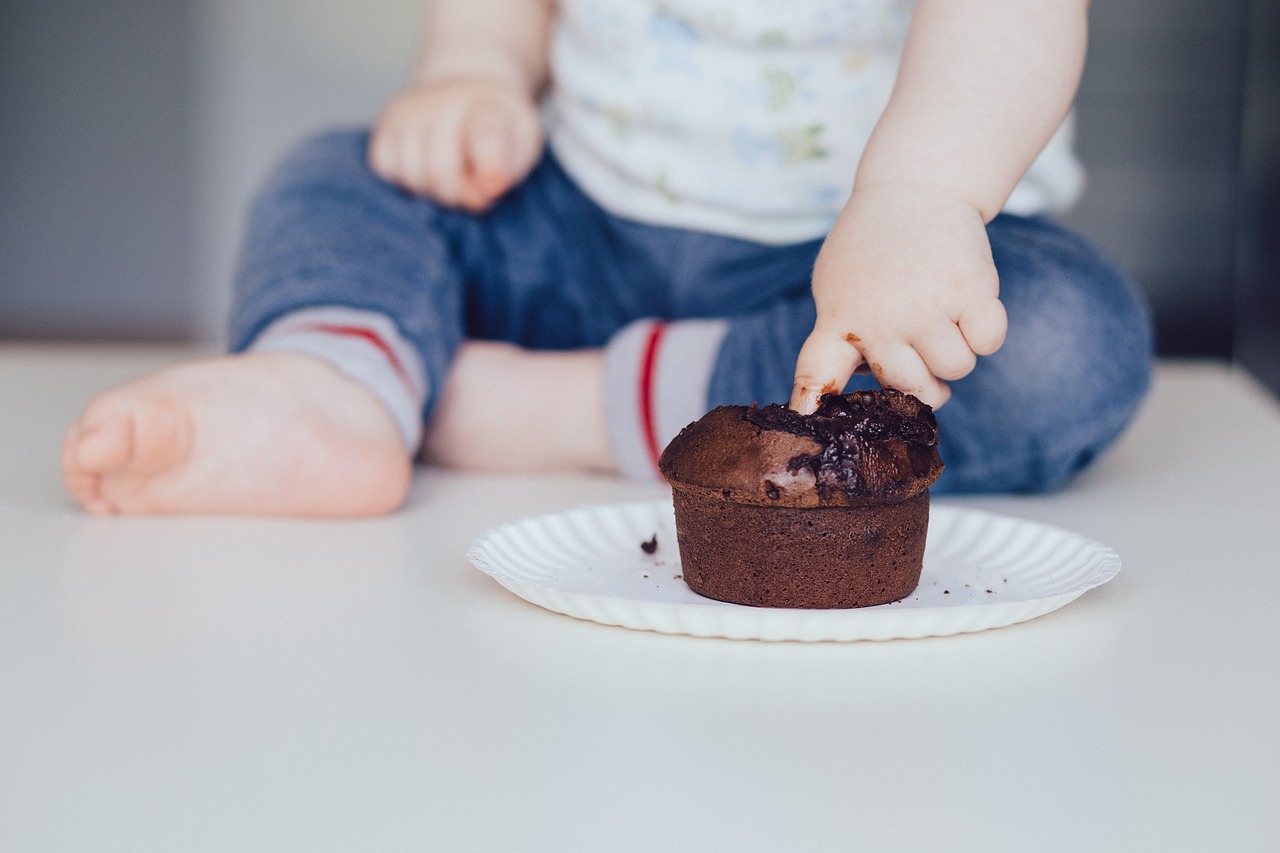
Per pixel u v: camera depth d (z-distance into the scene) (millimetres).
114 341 2111
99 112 2102
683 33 852
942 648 573
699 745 503
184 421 702
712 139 854
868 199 625
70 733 510
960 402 750
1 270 2127
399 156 866
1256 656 567
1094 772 490
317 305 785
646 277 878
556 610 589
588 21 875
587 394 809
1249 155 1778
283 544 687
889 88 836
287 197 855
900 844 458
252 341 792
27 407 1007
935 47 660
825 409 603
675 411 774
